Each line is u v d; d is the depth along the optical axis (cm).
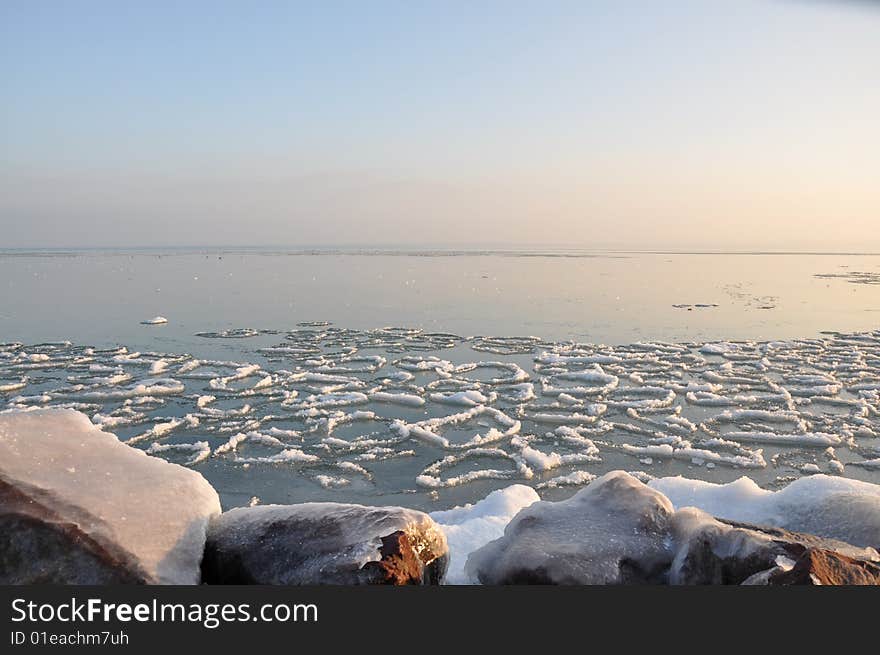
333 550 251
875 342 1602
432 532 274
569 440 888
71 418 306
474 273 3731
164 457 817
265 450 848
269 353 1432
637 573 272
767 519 346
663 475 781
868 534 299
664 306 2269
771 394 1116
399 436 899
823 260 6091
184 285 2847
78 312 1981
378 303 2289
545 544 277
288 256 5841
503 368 1319
